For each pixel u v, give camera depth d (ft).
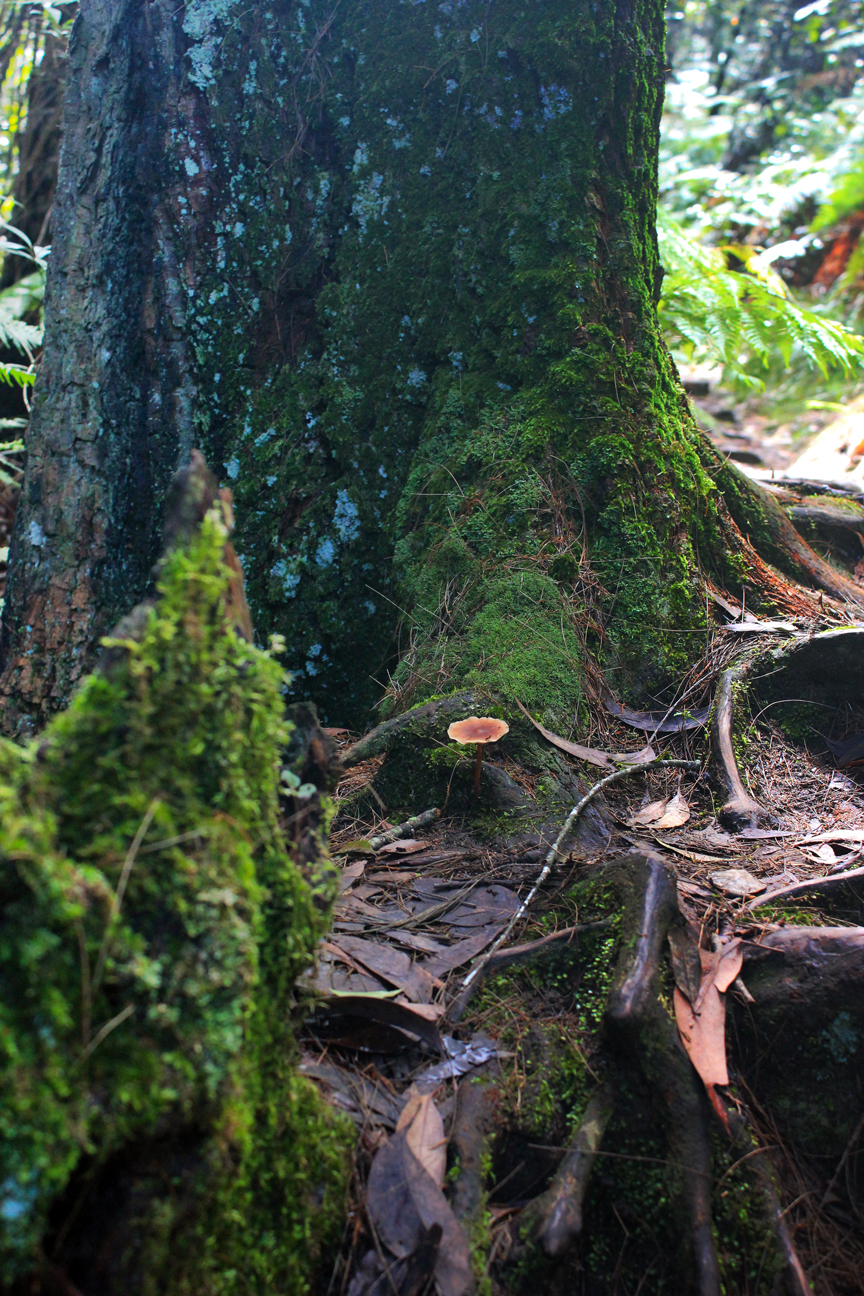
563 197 10.48
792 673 10.15
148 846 3.92
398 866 7.95
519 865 7.77
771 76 39.70
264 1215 4.63
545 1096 5.83
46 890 3.54
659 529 10.53
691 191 31.99
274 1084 4.78
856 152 30.22
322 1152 5.05
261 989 4.61
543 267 10.56
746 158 39.32
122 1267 3.61
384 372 11.02
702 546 11.32
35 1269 3.38
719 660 10.30
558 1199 5.30
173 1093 3.69
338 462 11.10
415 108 10.68
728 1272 5.39
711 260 18.20
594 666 9.90
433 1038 6.10
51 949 3.56
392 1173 5.23
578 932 6.60
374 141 10.78
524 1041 6.16
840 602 11.97
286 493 11.15
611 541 10.30
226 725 4.32
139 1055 3.69
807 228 31.30
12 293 18.28
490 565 10.09
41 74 19.75
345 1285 4.88
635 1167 5.69
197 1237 3.93
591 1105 5.78
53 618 11.24
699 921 6.98
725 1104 5.92
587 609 10.07
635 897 6.58
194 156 10.93
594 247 10.58
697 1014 6.13
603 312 10.70
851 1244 5.85
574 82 10.40
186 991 3.86
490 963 6.64
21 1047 3.45
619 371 10.64
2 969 3.52
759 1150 5.84
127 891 3.84
